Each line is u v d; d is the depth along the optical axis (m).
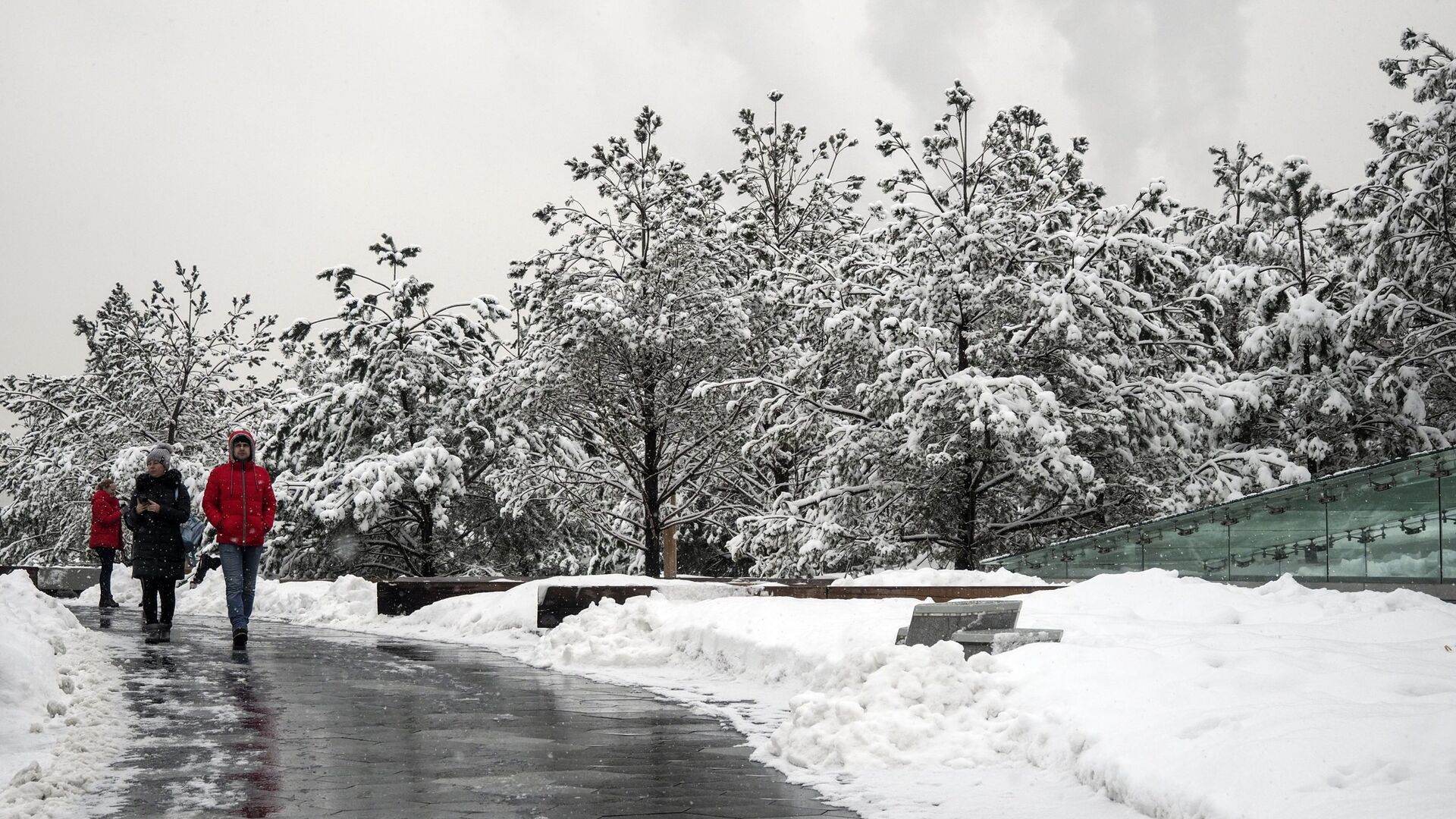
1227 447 26.30
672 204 26.55
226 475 12.80
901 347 23.28
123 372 37.03
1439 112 25.05
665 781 6.15
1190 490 23.81
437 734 7.54
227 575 12.69
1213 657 6.96
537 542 30.78
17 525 39.69
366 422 28.05
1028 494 23.80
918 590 14.48
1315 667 6.67
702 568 33.34
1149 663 6.99
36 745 6.66
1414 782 4.47
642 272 26.03
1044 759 6.16
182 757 6.59
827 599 13.79
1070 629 8.76
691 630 12.05
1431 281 25.69
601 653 12.01
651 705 9.06
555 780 6.14
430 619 17.48
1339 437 26.20
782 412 26.09
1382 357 26.86
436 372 28.23
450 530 29.16
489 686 10.18
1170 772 5.15
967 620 8.56
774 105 36.19
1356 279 26.95
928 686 7.10
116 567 23.05
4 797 5.39
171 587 14.66
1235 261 30.83
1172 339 26.27
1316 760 4.79
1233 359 26.84
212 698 8.84
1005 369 24.23
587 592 15.15
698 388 24.45
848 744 6.59
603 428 26.64
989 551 24.23
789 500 26.50
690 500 28.20
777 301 27.20
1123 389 24.39
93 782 5.89
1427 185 25.06
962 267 24.23
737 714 8.63
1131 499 24.22
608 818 5.30
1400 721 5.06
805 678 9.84
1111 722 6.09
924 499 23.73
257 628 16.23
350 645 13.94
